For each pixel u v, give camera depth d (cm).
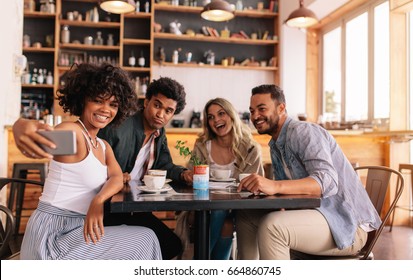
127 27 606
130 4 426
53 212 128
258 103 177
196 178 159
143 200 122
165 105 197
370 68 521
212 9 439
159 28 597
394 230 406
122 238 127
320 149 159
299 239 150
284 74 617
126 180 185
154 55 612
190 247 244
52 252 123
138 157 210
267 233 147
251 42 629
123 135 195
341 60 586
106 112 135
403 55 464
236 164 224
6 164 331
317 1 528
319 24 615
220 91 628
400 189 170
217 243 195
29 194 367
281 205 129
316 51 632
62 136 99
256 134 396
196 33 628
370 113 522
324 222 152
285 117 180
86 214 131
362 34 544
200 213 142
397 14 463
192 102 618
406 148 425
